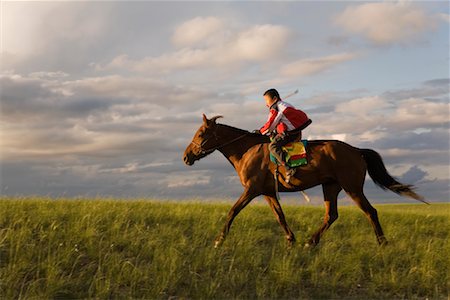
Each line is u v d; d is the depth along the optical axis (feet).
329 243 26.89
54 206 34.35
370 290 21.01
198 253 24.30
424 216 41.68
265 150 27.68
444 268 23.72
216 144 28.68
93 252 23.29
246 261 23.26
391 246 26.58
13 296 18.10
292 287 21.06
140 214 32.37
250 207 40.81
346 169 26.81
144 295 18.83
